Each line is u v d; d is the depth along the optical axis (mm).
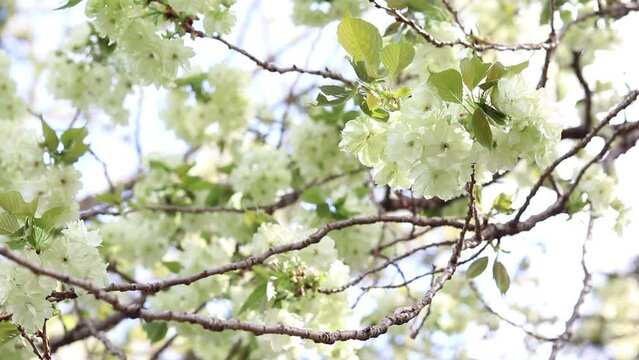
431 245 3533
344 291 3627
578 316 3941
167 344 5070
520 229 3562
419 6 3721
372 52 2619
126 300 5250
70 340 4738
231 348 5004
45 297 2539
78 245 2607
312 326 3578
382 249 4812
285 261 3568
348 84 3432
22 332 2592
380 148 2621
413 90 2443
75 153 4082
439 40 3689
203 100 5246
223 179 5648
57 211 2609
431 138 2383
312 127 4836
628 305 6941
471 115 2402
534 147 2445
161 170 5082
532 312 5676
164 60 3510
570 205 3793
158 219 5066
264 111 5613
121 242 5133
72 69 4688
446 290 5609
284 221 5730
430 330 5719
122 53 3643
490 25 5176
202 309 4590
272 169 4922
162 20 3494
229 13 3430
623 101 3160
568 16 4555
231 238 4793
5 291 2514
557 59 4961
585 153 4590
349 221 3352
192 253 4574
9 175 4051
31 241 2580
